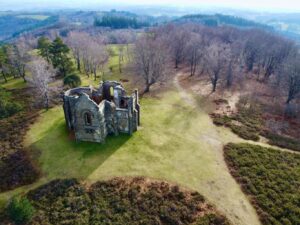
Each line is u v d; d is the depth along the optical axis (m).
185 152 44.94
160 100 66.25
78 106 43.28
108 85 52.16
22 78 82.75
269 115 60.84
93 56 84.50
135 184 37.47
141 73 76.00
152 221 32.38
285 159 44.00
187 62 106.88
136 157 42.91
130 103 46.00
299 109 64.19
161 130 51.38
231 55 84.81
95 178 38.59
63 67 80.19
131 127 48.19
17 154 44.47
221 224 32.03
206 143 48.09
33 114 57.59
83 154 43.53
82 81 77.75
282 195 36.03
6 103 57.12
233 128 53.50
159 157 43.22
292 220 32.53
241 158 43.81
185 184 37.75
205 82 82.75
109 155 43.28
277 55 93.31
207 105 64.69
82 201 35.25
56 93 66.50
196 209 33.91
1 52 76.94
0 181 39.50
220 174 40.25
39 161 42.53
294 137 51.72
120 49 112.31
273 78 83.81
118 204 34.56
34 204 35.31
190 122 55.41
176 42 100.50
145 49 71.75
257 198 35.75
